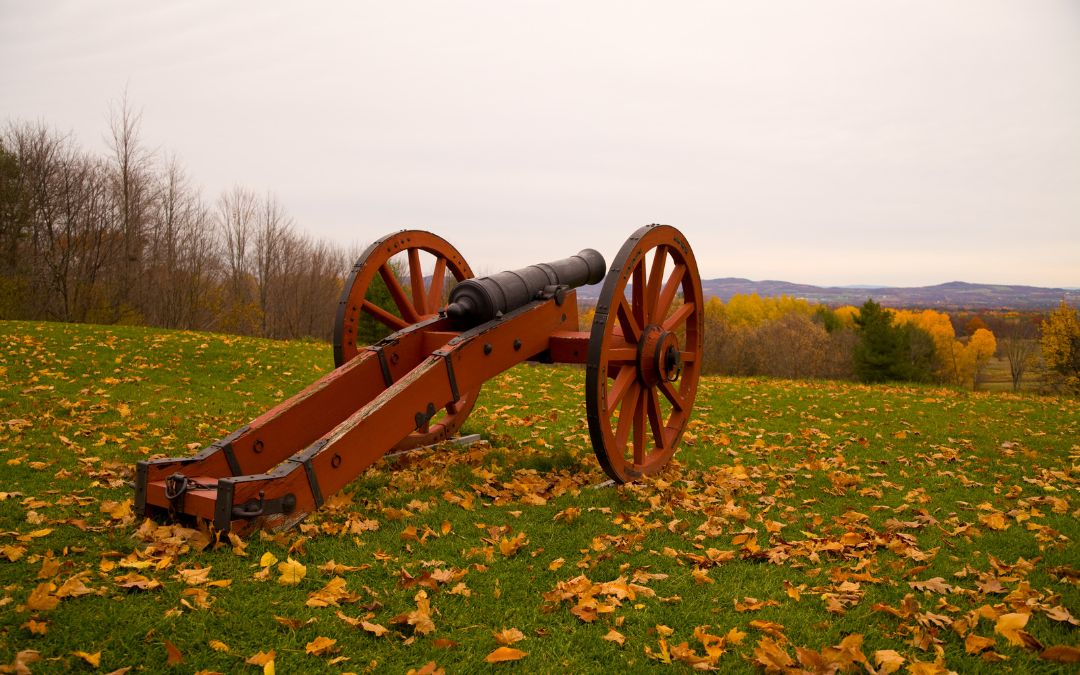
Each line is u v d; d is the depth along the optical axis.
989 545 3.82
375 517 3.89
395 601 2.83
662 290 5.20
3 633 2.34
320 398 4.08
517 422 7.16
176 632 2.46
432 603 2.85
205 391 8.03
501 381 10.03
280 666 2.32
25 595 2.61
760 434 7.29
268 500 3.28
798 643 2.64
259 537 3.26
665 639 2.67
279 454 3.89
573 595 2.96
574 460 5.45
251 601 2.73
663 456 5.23
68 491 3.95
